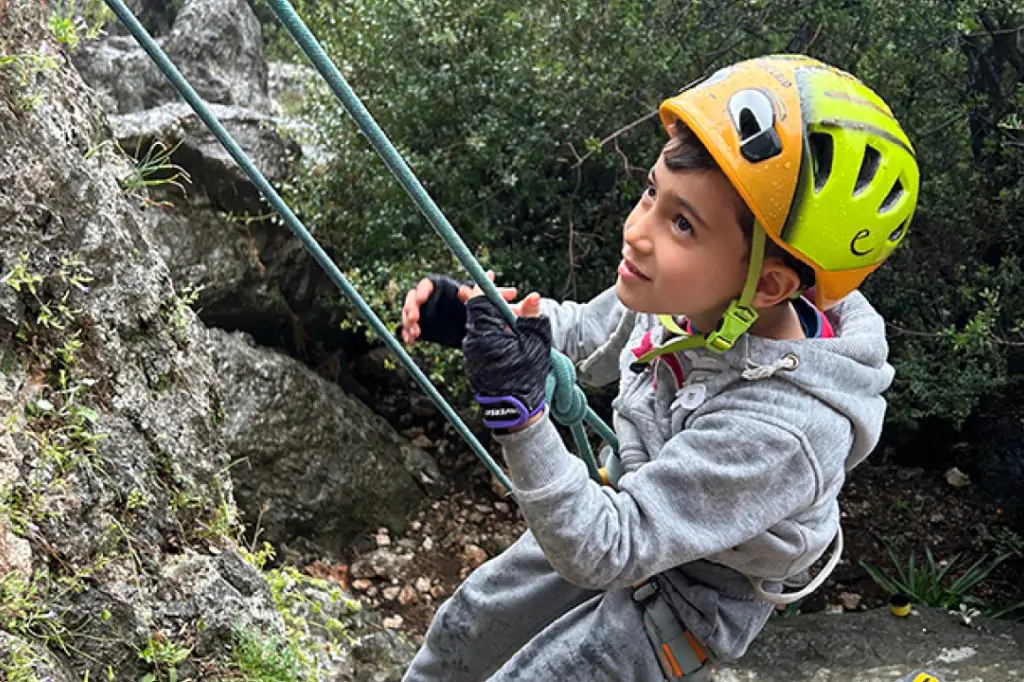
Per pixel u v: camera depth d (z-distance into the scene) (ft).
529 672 5.86
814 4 14.48
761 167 4.57
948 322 15.83
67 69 6.98
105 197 6.79
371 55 15.08
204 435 7.44
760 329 5.33
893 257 15.78
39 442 5.98
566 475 4.70
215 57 16.21
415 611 13.92
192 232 13.94
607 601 5.84
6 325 6.06
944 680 13.08
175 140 13.79
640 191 14.89
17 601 5.47
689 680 5.73
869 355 5.31
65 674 5.75
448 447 16.63
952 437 17.76
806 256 4.74
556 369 5.28
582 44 14.56
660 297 4.90
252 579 7.40
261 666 6.91
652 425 5.43
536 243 15.58
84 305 6.48
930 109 15.37
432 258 15.02
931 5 14.52
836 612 14.97
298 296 15.37
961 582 15.26
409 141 15.19
